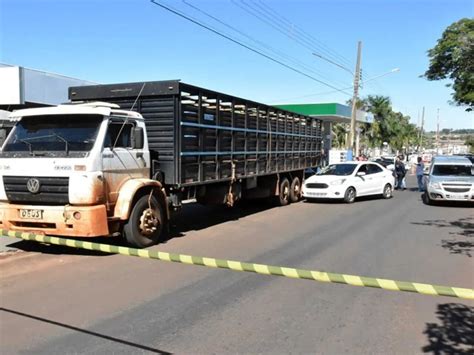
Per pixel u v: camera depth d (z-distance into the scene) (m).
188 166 10.82
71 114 8.85
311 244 9.95
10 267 7.78
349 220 13.51
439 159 19.05
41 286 6.73
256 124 14.46
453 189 16.91
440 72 24.50
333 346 4.74
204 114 11.45
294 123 17.92
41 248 9.13
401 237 10.80
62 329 5.15
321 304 6.02
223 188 12.80
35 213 8.41
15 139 8.95
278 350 4.63
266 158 15.30
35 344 4.75
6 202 8.80
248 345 4.75
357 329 5.20
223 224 12.70
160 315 5.59
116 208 8.91
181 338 4.91
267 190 15.91
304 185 18.36
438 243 10.10
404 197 20.83
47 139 8.74
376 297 6.31
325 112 35.38
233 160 12.99
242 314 5.64
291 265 8.09
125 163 9.21
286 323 5.36
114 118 9.05
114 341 4.83
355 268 7.89
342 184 17.84
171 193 10.60
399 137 71.25
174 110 10.23
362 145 63.56
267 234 11.16
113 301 6.08
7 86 19.56
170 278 7.18
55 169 8.32
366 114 48.03
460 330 5.19
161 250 9.27
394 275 7.45
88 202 8.27
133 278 7.16
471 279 7.24
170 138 10.32
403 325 5.33
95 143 8.51
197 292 6.49
